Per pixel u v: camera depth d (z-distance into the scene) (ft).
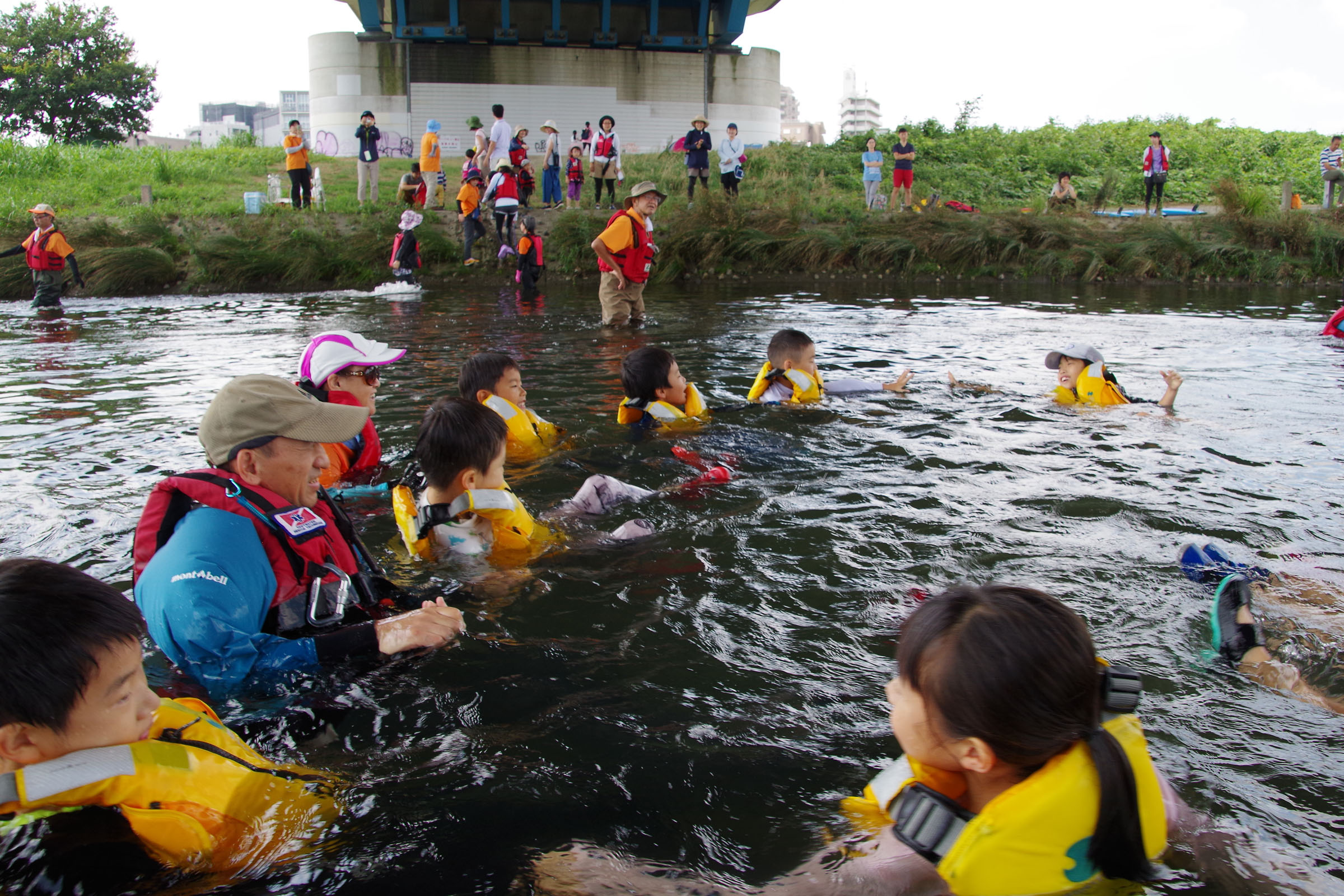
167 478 8.48
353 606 8.98
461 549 10.87
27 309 42.22
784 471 14.38
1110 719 5.34
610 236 32.63
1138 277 54.49
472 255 54.13
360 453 14.52
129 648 5.73
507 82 93.66
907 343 29.78
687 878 5.58
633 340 29.94
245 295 48.39
